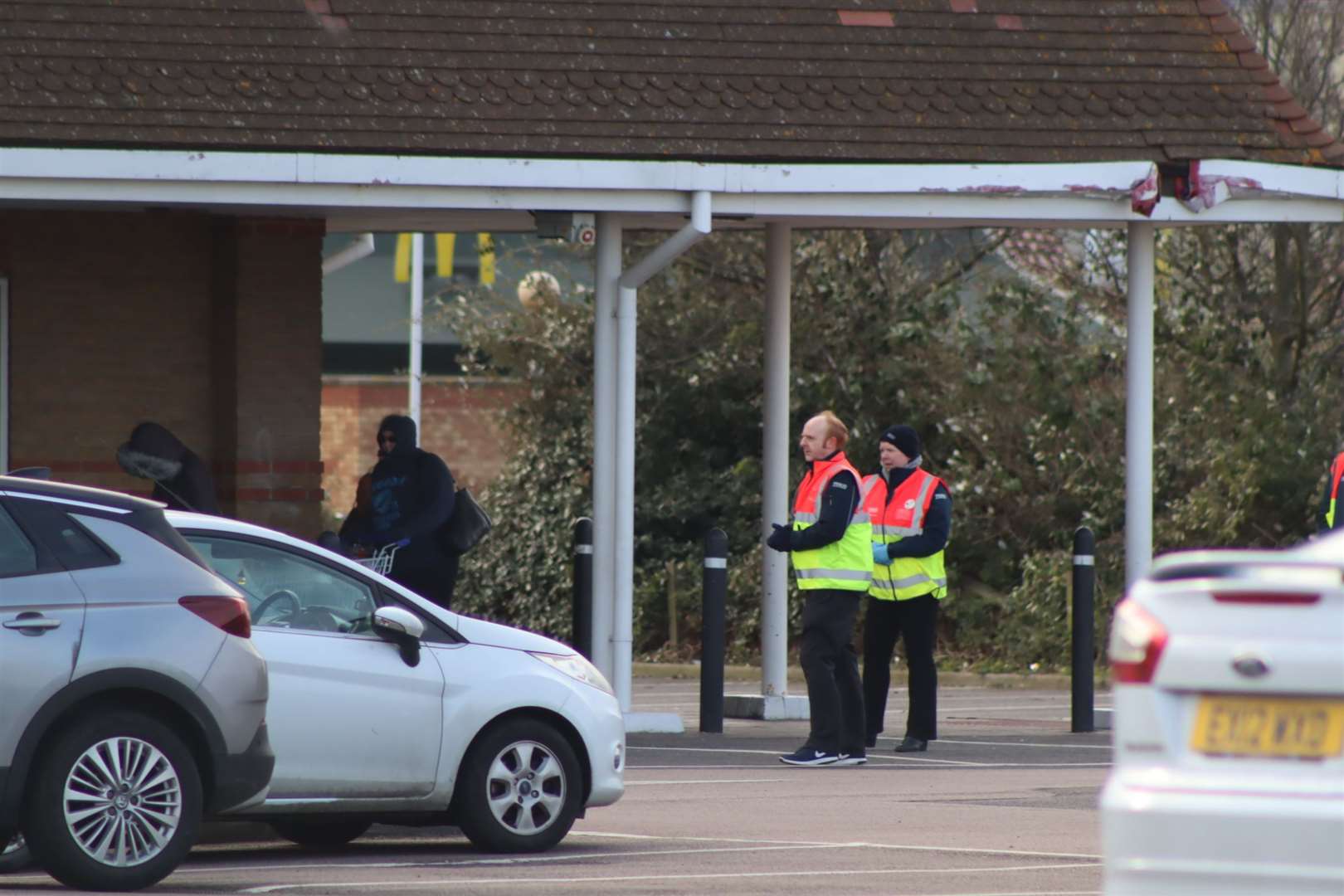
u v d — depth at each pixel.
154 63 51.94
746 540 92.06
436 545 51.69
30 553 30.53
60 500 30.98
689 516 92.94
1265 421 82.50
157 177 49.72
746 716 62.19
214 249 59.97
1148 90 56.47
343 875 32.97
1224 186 54.69
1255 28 86.38
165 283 59.66
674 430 94.50
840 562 48.84
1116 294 89.44
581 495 96.12
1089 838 37.44
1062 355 87.94
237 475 58.84
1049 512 86.56
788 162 53.28
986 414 87.50
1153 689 21.86
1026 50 56.62
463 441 126.25
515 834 35.97
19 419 58.47
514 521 97.62
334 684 34.91
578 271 102.38
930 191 53.47
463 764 35.94
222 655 31.23
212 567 35.22
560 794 36.41
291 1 53.72
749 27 55.53
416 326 114.25
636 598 91.38
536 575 96.38
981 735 58.25
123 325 59.31
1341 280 86.69
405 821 37.69
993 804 42.59
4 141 49.62
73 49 51.78
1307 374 86.44
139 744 30.62
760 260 94.38
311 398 59.69
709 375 93.38
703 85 54.22
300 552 35.88
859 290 91.88
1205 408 84.44
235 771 31.34
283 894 30.39
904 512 52.62
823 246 92.75
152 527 31.50
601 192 52.44
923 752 52.84
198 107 51.22
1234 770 21.44
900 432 52.81
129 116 50.69
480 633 36.69
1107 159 55.06
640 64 54.34
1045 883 31.92
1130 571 57.59
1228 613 21.75
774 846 36.47
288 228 59.50
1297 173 55.16
